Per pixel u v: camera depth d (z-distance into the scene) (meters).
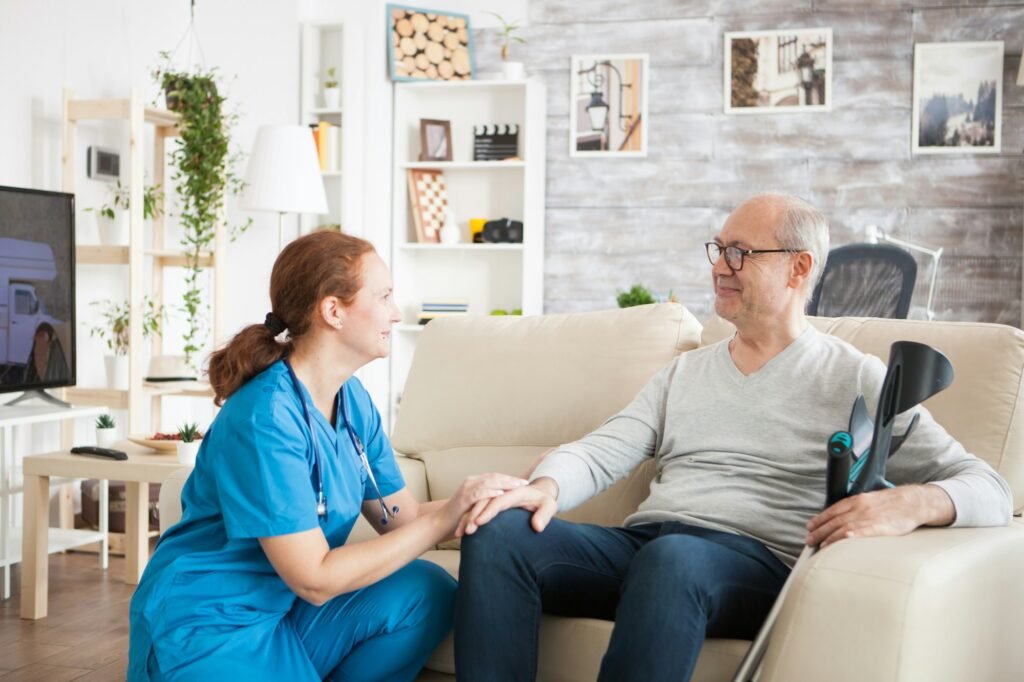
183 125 4.50
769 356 2.01
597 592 1.87
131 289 4.02
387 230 6.14
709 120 5.93
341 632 1.89
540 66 6.15
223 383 1.80
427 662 2.02
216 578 1.77
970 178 5.64
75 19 4.31
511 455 2.41
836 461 1.70
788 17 5.82
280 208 4.58
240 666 1.75
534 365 2.48
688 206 5.97
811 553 1.71
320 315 1.79
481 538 1.78
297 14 6.02
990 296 5.63
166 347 4.99
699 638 1.66
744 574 1.76
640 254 6.04
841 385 1.93
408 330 6.21
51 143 4.19
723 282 2.00
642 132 6.00
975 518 1.76
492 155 6.07
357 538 2.25
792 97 5.82
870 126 5.74
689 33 5.94
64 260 3.69
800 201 1.99
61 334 3.69
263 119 5.67
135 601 1.82
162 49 4.83
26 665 2.78
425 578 1.93
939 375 1.68
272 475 1.70
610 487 2.27
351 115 5.99
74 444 4.23
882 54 5.71
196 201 4.50
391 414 6.16
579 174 6.11
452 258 6.29
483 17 6.23
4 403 3.82
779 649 1.58
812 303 4.51
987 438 2.00
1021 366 2.04
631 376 2.36
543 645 1.86
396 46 6.05
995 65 5.58
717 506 1.93
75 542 3.68
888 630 1.50
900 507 1.70
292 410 1.75
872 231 5.58
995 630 1.73
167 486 2.24
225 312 5.33
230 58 5.36
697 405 2.04
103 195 4.44
